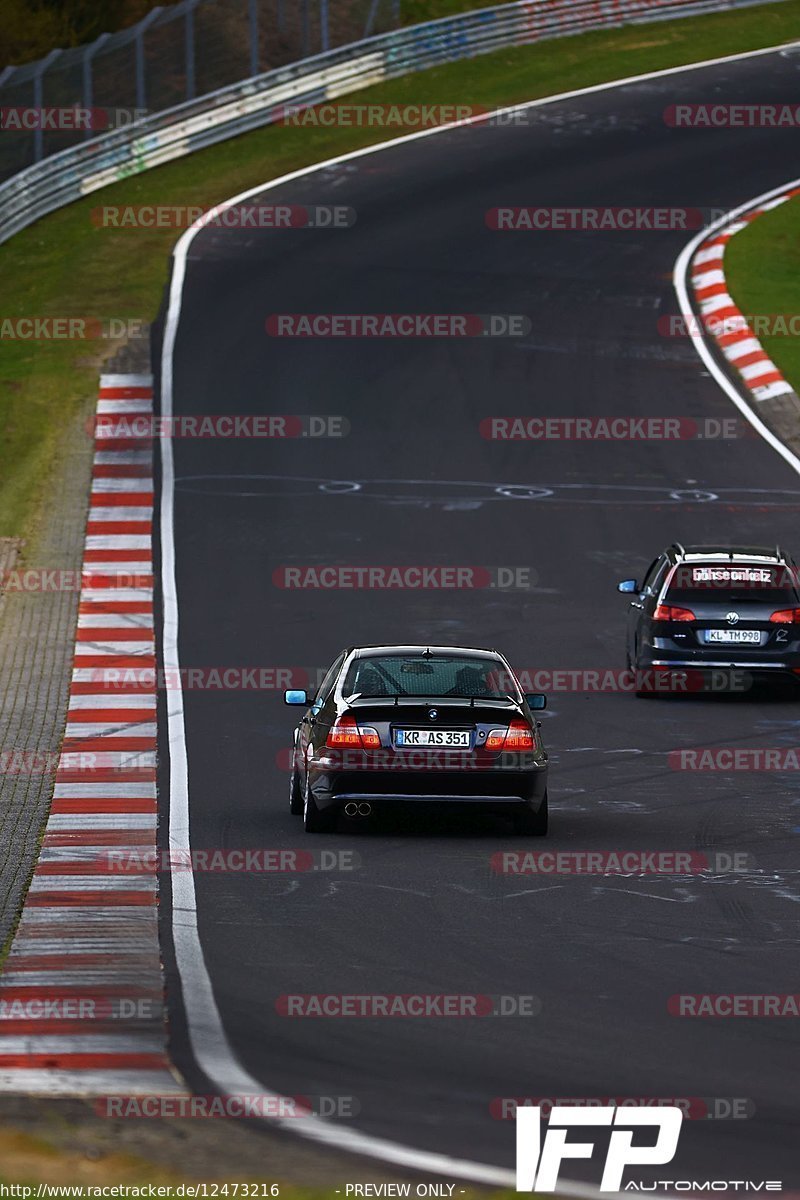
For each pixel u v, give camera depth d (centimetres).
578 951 3822
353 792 4991
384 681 5209
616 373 12925
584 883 4491
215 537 9862
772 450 11619
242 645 8038
